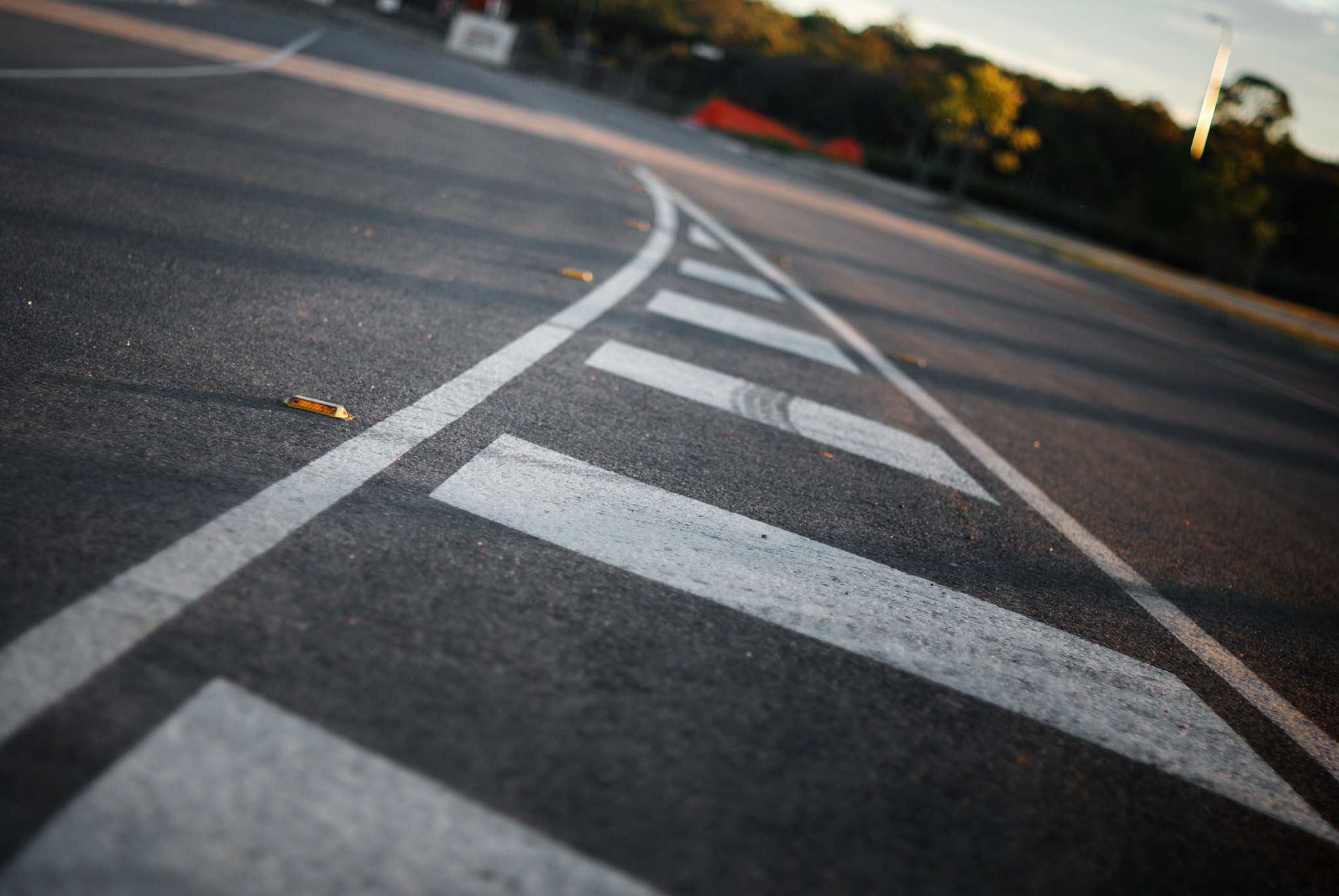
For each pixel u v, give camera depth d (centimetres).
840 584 297
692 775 189
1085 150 5922
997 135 3894
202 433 294
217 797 155
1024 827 200
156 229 536
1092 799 218
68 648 182
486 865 154
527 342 488
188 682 180
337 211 711
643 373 486
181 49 1563
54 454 258
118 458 264
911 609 293
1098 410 727
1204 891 195
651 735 198
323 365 384
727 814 180
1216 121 4825
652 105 5638
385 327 457
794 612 271
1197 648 326
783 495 365
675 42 7138
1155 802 224
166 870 140
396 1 5838
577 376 452
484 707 194
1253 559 455
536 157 1452
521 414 381
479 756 179
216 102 1102
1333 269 5166
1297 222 5166
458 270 619
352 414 339
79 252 459
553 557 267
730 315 689
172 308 411
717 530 315
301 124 1116
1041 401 696
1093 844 201
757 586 281
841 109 5941
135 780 155
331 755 170
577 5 7212
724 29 9200
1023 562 364
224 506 252
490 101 2389
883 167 4541
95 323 371
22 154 629
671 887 158
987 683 259
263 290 472
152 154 737
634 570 272
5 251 432
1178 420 780
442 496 289
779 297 828
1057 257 2464
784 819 183
